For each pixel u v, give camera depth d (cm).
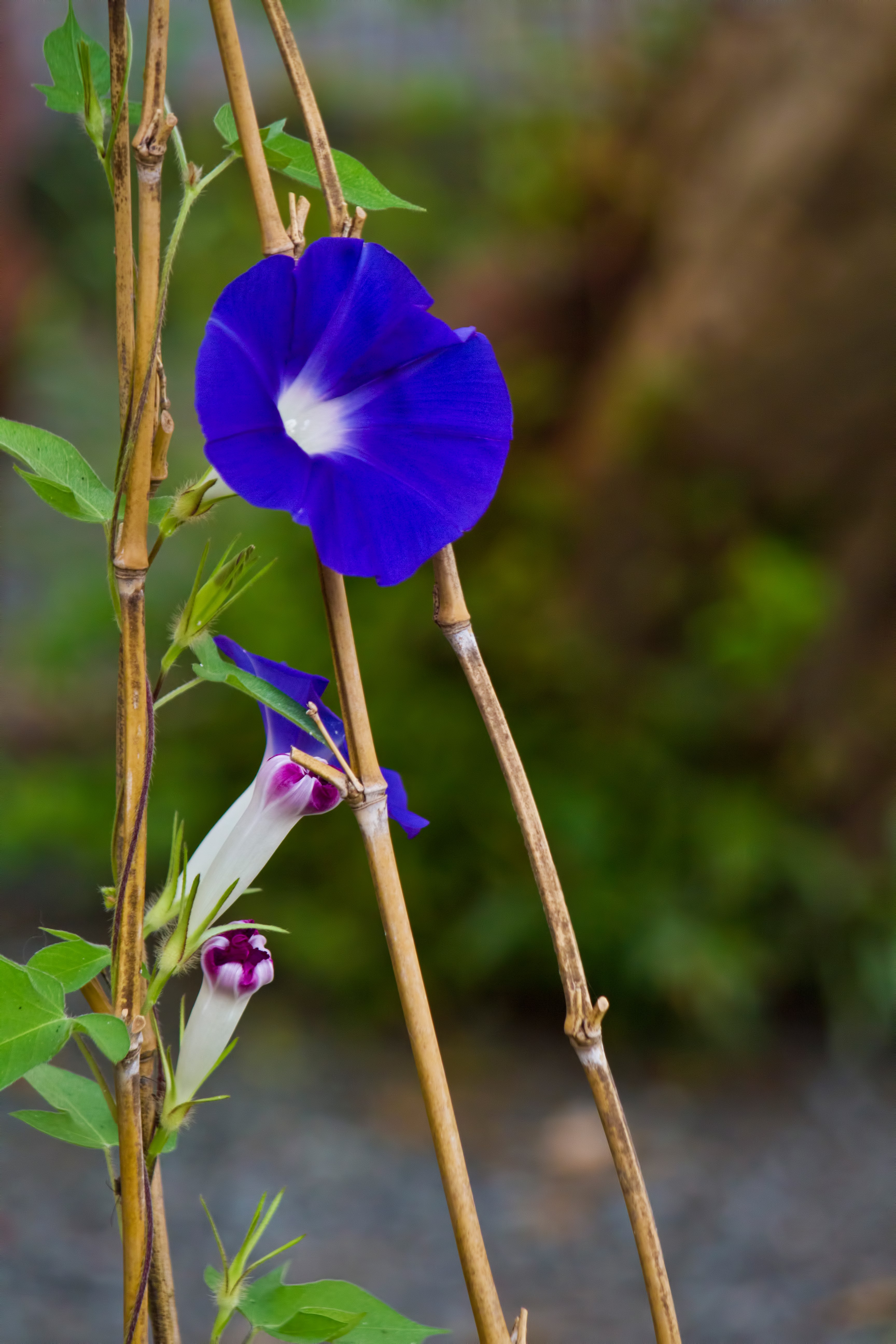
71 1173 398
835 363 471
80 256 766
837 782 477
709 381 491
